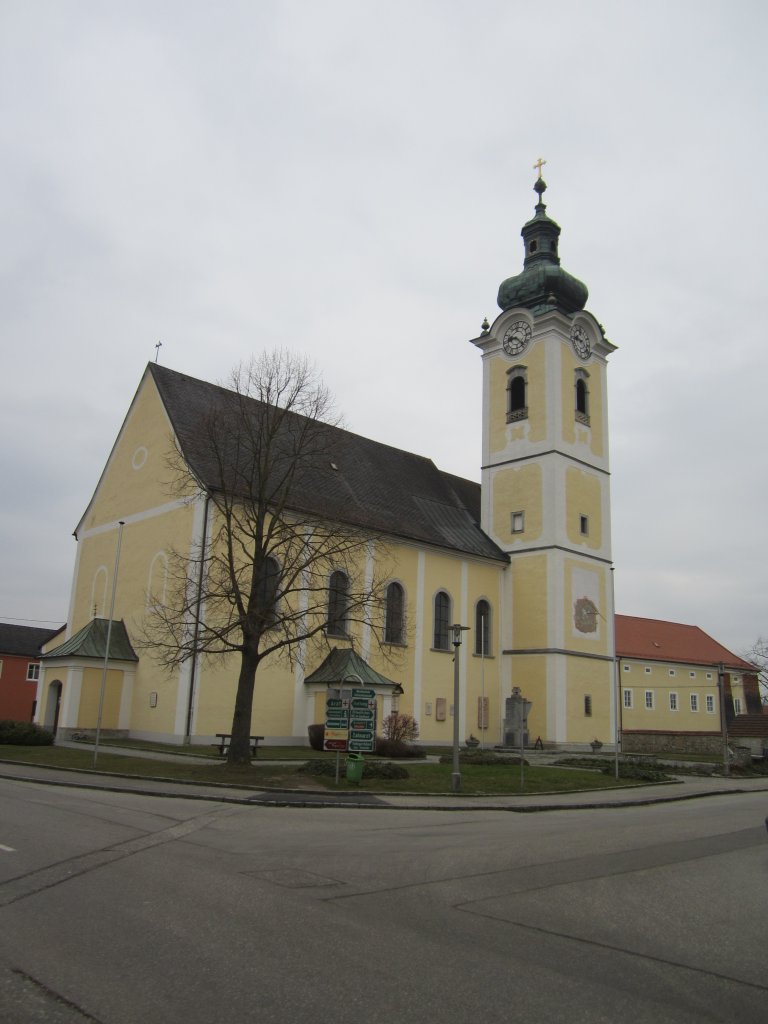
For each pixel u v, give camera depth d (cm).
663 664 7800
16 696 6850
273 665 3650
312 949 788
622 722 7262
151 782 2242
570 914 981
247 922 871
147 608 3738
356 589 4103
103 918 861
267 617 2734
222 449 3762
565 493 5059
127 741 3528
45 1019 598
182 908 916
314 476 4372
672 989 725
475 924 913
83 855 1195
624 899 1076
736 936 917
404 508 4828
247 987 677
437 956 785
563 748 4712
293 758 3052
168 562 3619
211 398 4169
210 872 1123
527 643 4931
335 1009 639
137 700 3691
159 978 689
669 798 2602
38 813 1608
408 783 2492
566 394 5209
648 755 4916
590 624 5066
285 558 2961
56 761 2628
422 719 4431
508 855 1384
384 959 768
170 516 3741
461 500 5528
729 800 2702
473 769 3033
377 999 664
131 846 1296
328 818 1822
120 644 3759
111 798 1944
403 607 4438
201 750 3173
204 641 2711
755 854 1502
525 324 5325
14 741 3231
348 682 3703
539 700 4806
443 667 4616
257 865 1195
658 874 1261
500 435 5334
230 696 3528
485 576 5006
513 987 708
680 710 7856
